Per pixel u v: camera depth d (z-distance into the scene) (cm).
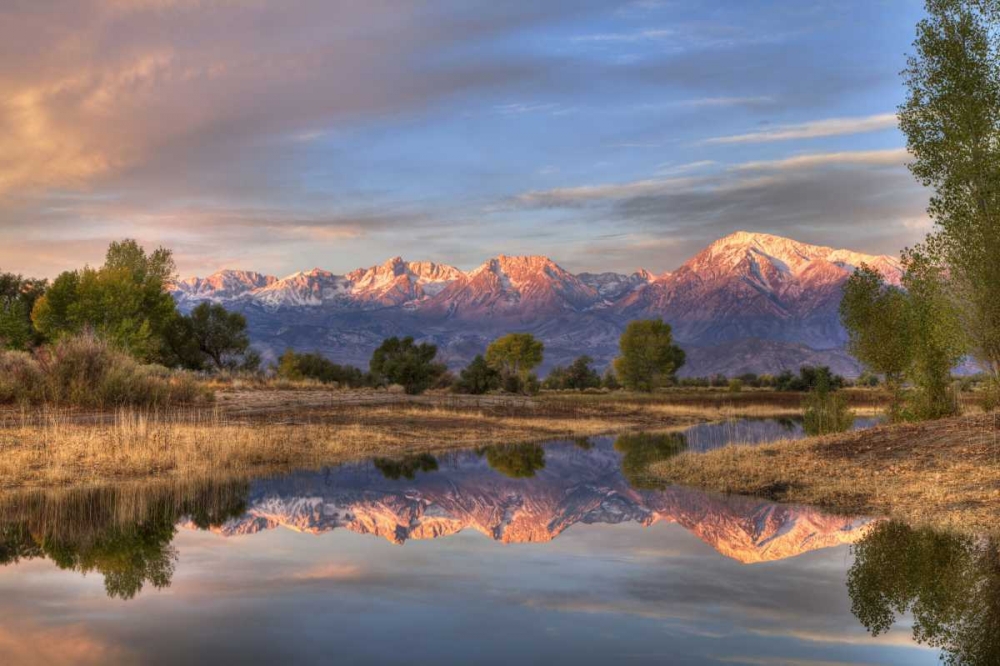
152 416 2695
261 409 3322
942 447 1811
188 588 872
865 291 2614
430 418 3644
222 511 1440
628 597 842
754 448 2258
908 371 2517
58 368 2908
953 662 636
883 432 2131
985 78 2161
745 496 1667
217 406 3194
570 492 1761
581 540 1189
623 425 4238
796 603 812
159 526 1284
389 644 668
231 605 798
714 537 1221
